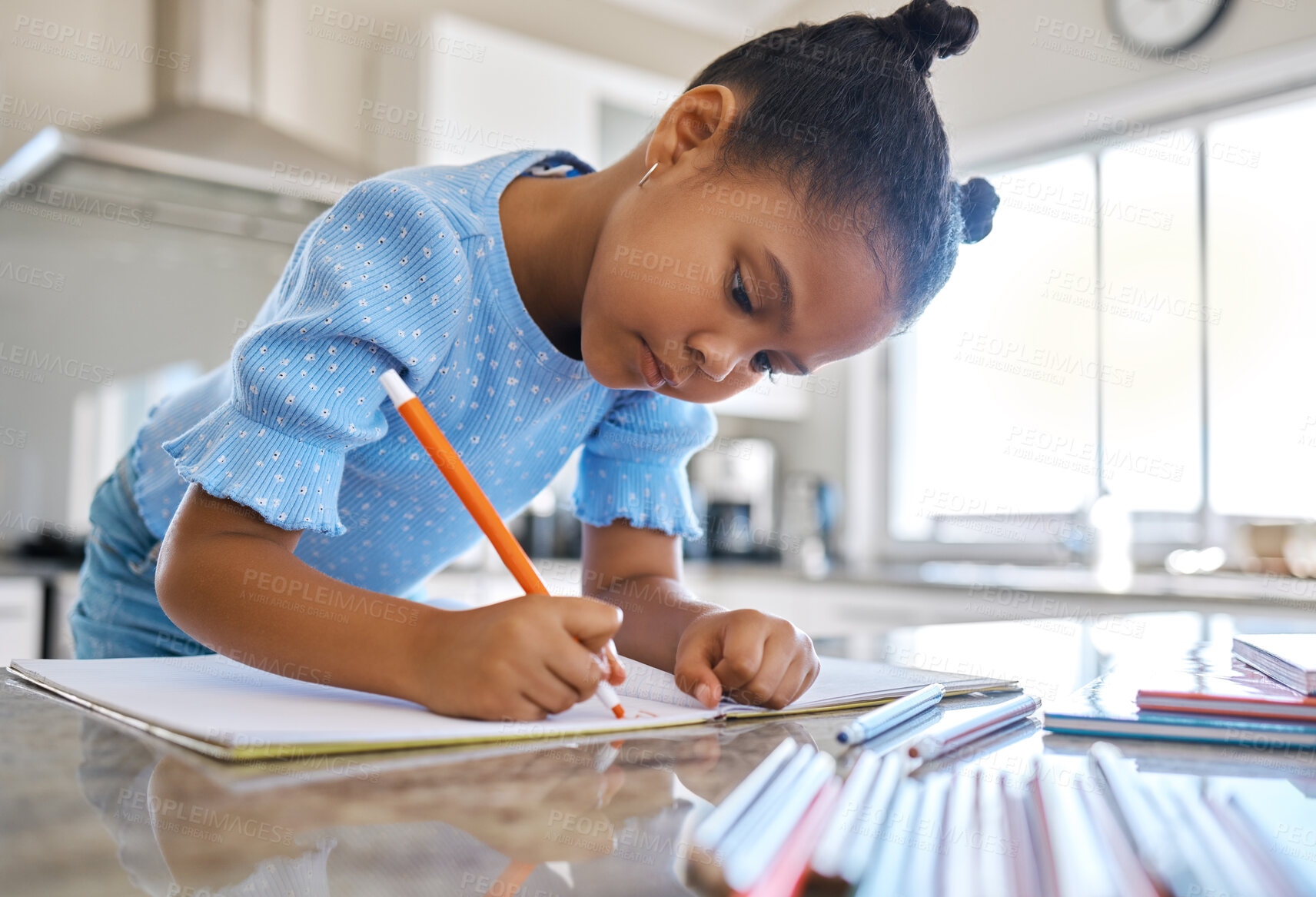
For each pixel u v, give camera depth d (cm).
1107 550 241
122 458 96
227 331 280
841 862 29
